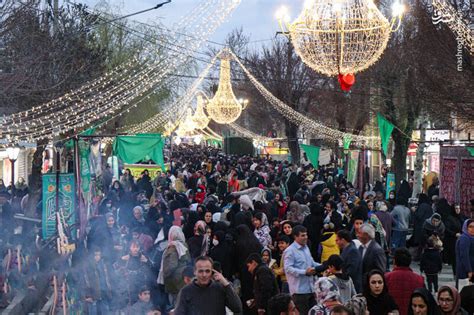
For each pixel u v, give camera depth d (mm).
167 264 11367
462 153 20750
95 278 11922
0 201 16469
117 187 22078
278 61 47812
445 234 15812
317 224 14539
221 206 19219
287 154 55500
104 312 12133
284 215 18500
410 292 8852
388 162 38500
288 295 7066
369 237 10672
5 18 16219
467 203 20438
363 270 10539
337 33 11477
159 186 25047
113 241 12570
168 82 36344
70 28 22422
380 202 16766
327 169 35625
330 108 44031
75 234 14422
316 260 14516
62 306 12375
